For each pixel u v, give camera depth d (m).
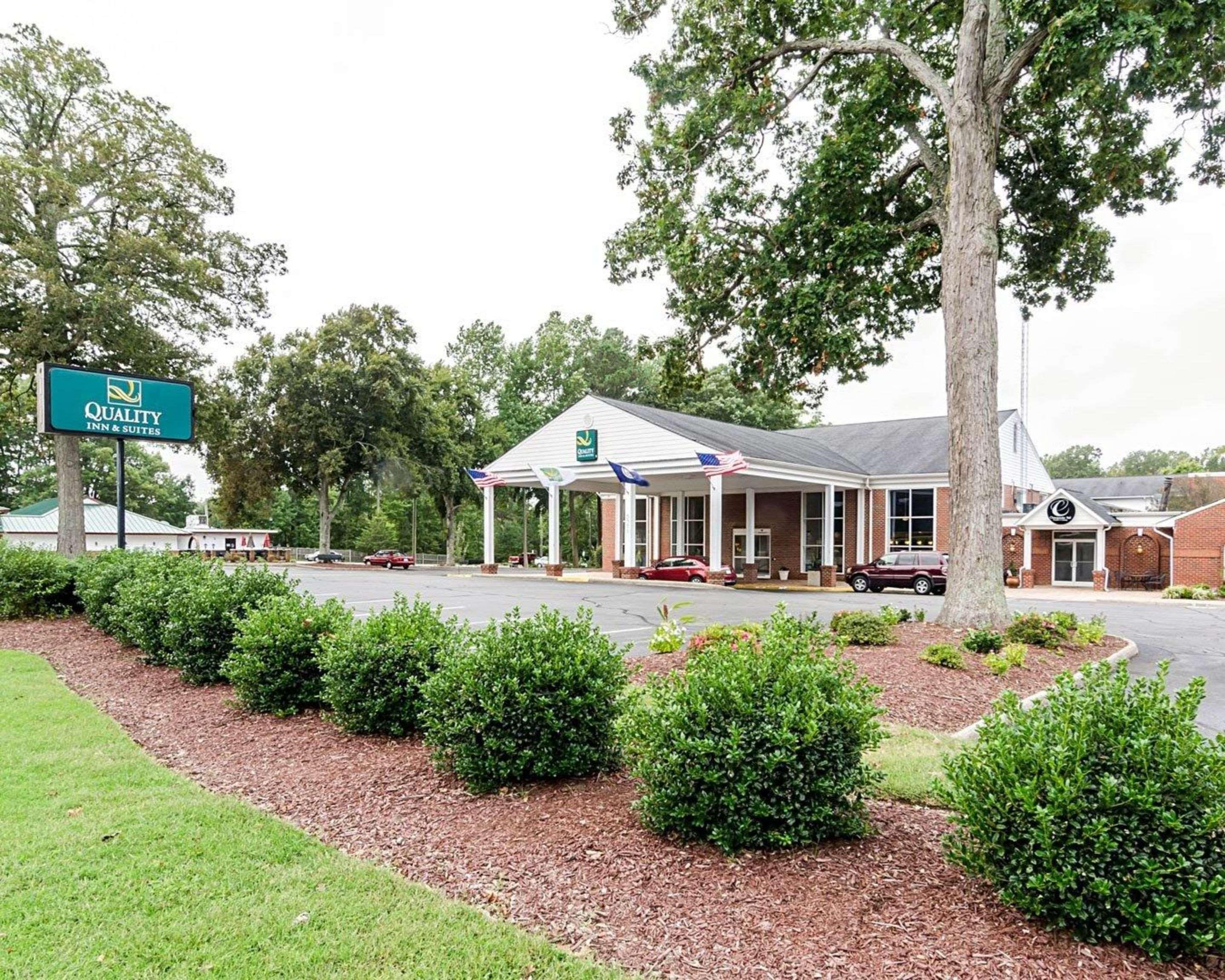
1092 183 12.61
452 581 26.03
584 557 56.88
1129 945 2.69
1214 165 11.77
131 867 3.45
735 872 3.36
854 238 11.94
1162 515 25.23
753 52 13.06
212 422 25.94
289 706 6.50
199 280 23.11
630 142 13.74
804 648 4.47
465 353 56.94
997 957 2.64
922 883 3.21
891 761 5.07
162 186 24.00
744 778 3.53
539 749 4.55
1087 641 10.10
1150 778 2.72
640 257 14.07
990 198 10.45
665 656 8.67
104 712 6.61
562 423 28.61
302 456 45.78
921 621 10.89
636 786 4.46
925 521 26.91
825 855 3.52
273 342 45.88
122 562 11.63
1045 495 31.69
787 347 13.08
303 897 3.17
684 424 27.12
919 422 32.97
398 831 3.94
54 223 22.44
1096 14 8.05
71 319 21.69
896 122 13.09
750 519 29.72
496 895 3.21
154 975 2.61
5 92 21.98
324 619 6.73
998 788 2.92
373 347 46.56
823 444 32.91
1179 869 2.57
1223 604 19.62
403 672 5.68
